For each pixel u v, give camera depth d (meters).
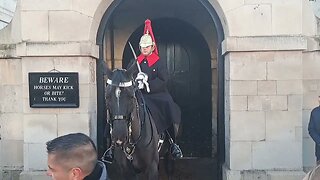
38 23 5.93
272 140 5.86
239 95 5.85
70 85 5.93
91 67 6.09
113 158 5.34
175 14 9.21
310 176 1.48
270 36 5.77
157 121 5.36
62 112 5.95
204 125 9.45
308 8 6.05
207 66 9.41
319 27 6.06
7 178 6.25
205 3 6.37
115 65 9.24
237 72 5.84
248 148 5.87
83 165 1.86
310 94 6.04
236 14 5.84
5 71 6.21
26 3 5.93
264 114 5.86
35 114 5.97
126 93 4.29
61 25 5.93
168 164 6.17
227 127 6.13
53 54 5.86
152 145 4.91
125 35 9.25
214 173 7.18
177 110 5.52
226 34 6.07
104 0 6.03
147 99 5.43
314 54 6.00
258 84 5.84
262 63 5.83
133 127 4.53
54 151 1.86
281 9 5.82
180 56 9.46
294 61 5.81
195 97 9.48
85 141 1.91
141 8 9.21
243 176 5.84
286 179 5.77
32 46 5.85
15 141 6.28
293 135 5.85
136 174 5.11
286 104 5.84
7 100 6.24
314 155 6.09
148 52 5.52
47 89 5.94
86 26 5.93
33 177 5.91
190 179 6.89
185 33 9.41
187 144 9.39
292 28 5.84
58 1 5.91
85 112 5.95
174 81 9.49
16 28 6.21
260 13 5.83
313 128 5.56
